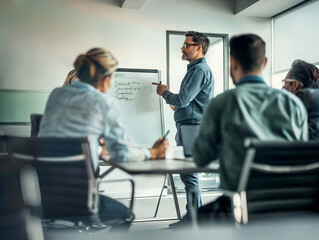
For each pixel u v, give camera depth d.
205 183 4.99
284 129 1.57
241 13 5.31
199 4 5.21
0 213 1.55
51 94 1.82
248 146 1.30
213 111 1.63
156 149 2.02
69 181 1.58
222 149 1.59
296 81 2.35
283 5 5.01
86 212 1.57
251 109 1.57
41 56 4.64
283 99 1.61
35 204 1.60
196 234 1.61
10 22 4.56
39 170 1.59
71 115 1.73
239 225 1.41
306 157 1.40
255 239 1.51
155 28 5.04
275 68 5.46
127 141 1.89
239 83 1.68
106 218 1.64
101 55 1.84
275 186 1.42
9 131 4.36
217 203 1.69
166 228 3.03
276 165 1.38
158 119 4.64
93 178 1.57
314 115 2.16
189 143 2.13
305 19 5.04
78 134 1.71
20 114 4.42
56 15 4.70
